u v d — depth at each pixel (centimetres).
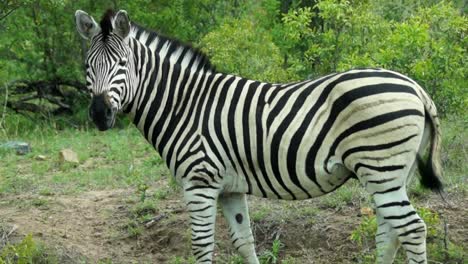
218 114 688
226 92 692
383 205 626
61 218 1001
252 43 1454
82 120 2025
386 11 1620
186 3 2105
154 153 1390
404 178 626
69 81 2098
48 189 1140
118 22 690
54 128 1877
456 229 841
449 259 779
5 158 1413
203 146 689
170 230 921
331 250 835
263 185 685
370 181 627
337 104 629
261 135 666
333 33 1234
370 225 769
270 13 2019
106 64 686
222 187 700
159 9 2081
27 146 1489
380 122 613
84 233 948
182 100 708
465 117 1186
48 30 2083
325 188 665
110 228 962
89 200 1079
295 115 651
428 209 838
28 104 2041
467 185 958
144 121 724
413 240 625
